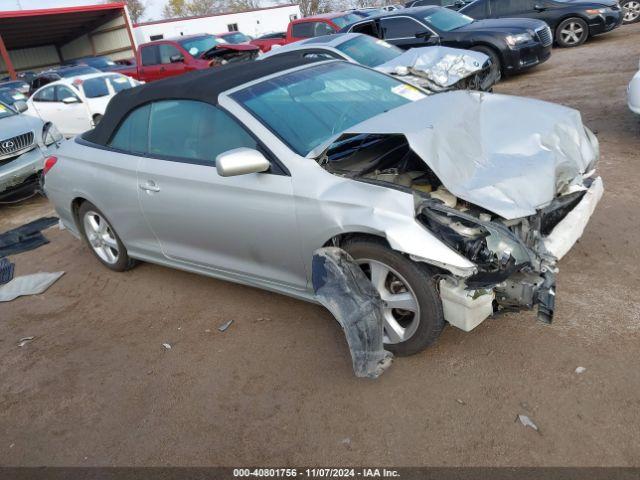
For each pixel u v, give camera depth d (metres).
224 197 3.32
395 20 10.62
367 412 2.69
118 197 4.07
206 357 3.36
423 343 2.83
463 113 3.17
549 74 9.98
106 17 32.94
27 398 3.28
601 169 5.11
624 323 2.95
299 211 2.97
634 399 2.47
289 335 3.42
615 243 3.74
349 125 3.41
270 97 3.45
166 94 3.72
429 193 2.85
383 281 2.85
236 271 3.63
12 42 32.97
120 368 3.40
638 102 5.46
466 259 2.47
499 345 2.96
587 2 12.00
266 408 2.85
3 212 7.30
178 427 2.83
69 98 10.94
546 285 2.52
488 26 10.23
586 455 2.25
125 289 4.46
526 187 2.68
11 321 4.24
